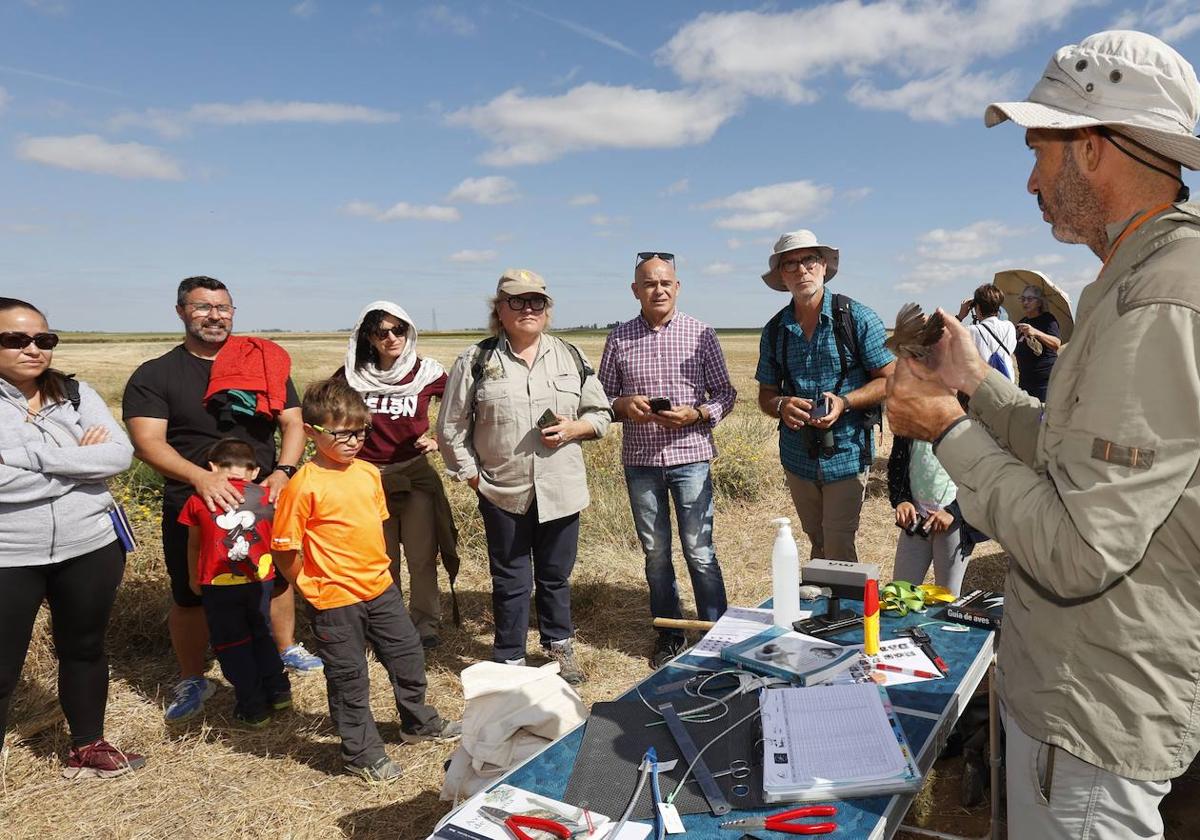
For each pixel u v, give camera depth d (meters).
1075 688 1.40
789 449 4.46
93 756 3.42
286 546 3.27
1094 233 1.52
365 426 3.42
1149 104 1.36
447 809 3.16
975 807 2.86
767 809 1.73
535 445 4.09
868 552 6.46
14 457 3.04
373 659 4.61
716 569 4.59
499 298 4.15
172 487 4.01
